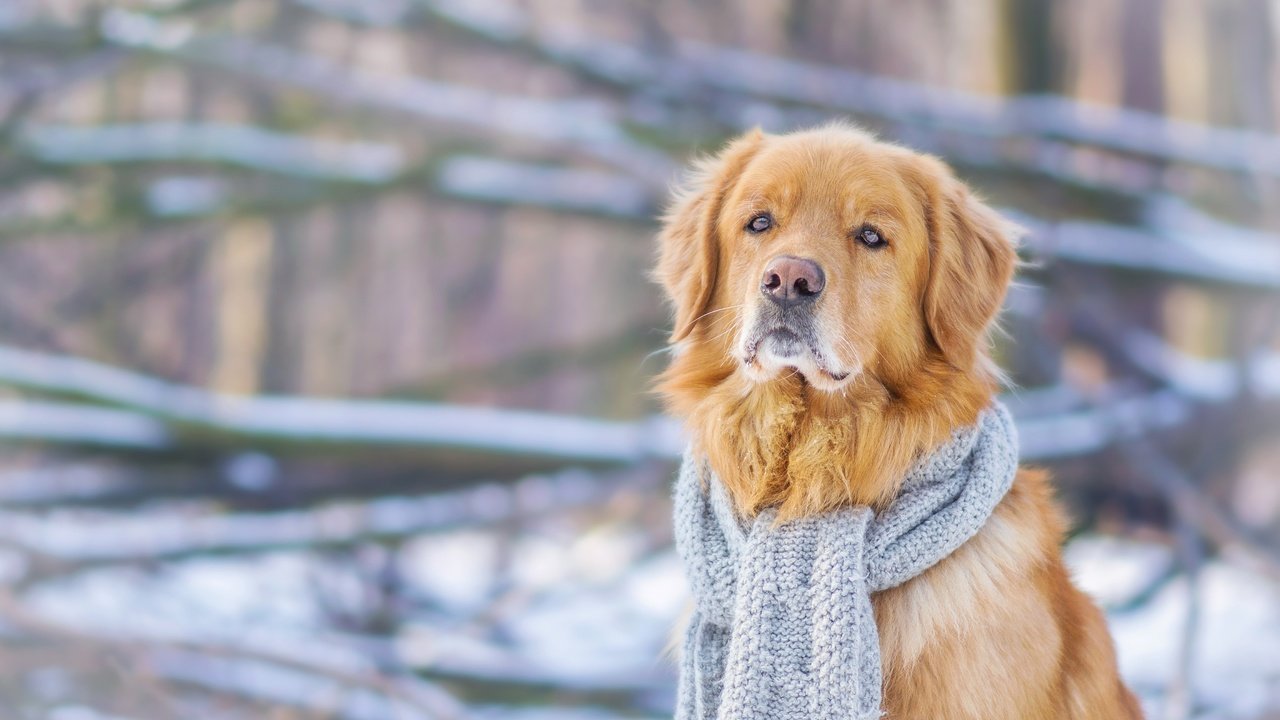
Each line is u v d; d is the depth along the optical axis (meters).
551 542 10.49
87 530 9.40
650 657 8.47
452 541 10.66
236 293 12.97
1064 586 3.30
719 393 3.25
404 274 13.19
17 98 9.93
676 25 12.25
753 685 2.90
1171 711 6.86
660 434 9.12
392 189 9.66
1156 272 9.23
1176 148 9.69
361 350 13.12
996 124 9.64
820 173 3.12
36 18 9.84
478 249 13.29
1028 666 2.92
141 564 9.41
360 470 9.59
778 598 2.95
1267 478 9.42
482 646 8.61
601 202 9.70
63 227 9.95
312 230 13.17
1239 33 10.95
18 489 9.54
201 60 9.66
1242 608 8.72
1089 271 9.37
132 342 12.73
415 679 8.21
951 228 3.23
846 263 3.04
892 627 2.95
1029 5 9.85
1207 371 9.62
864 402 3.09
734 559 3.09
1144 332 10.52
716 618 3.09
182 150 9.60
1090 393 9.11
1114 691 3.37
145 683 8.02
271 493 9.63
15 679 8.06
